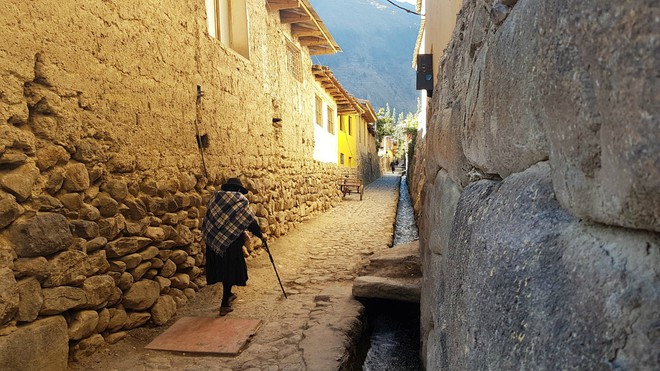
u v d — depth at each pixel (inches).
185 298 171.5
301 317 157.6
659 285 21.9
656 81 20.2
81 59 122.9
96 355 122.3
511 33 45.1
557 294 29.4
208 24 229.0
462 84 83.1
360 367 137.5
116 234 134.6
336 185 652.7
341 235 348.2
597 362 23.6
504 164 50.5
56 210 111.6
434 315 84.4
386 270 199.0
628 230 25.6
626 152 22.9
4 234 98.4
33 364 100.3
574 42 28.5
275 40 335.9
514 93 43.2
